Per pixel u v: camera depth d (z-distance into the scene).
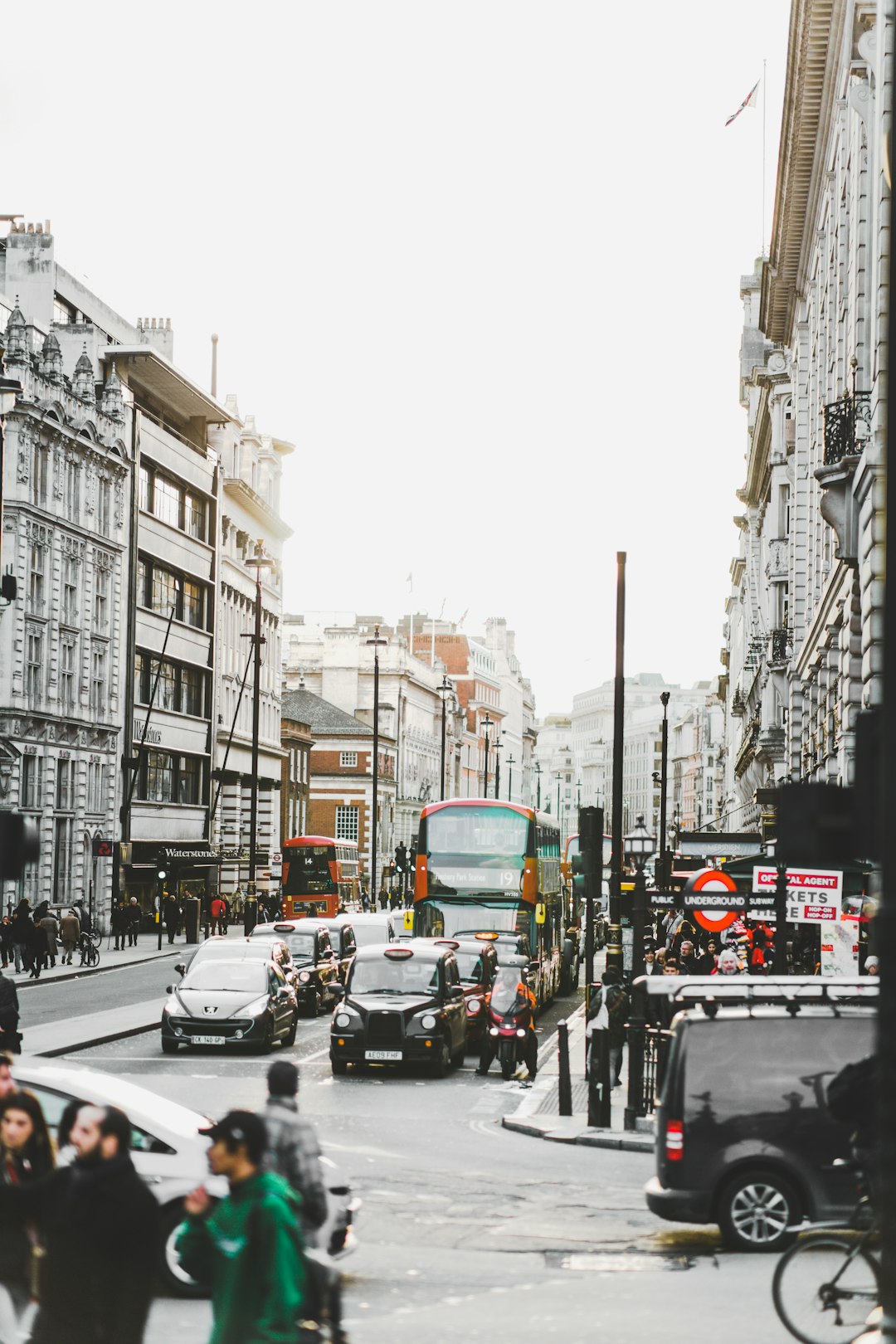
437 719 150.12
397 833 128.25
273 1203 7.14
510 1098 24.94
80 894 62.28
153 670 73.12
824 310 41.47
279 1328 7.01
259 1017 28.72
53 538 59.31
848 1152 12.84
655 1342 10.05
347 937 43.16
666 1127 13.13
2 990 18.75
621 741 26.16
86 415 62.88
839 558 29.77
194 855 74.38
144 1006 37.12
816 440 43.84
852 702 29.77
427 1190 15.95
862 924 26.53
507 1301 11.34
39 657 58.53
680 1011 13.66
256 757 55.97
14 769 55.69
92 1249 7.62
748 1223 12.95
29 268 67.69
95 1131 7.75
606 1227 14.21
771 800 34.16
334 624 137.75
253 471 95.44
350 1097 24.44
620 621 26.28
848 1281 10.11
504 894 37.16
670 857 49.81
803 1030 13.06
